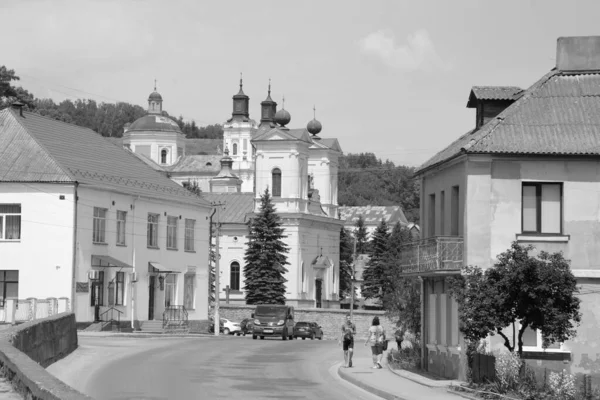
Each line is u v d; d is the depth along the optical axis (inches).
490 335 1307.8
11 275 2810.0
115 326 2977.4
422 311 1713.8
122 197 3083.2
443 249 1450.5
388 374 1599.4
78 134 3331.7
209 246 3786.9
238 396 1210.6
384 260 5654.5
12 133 2930.6
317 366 1815.9
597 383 1285.7
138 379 1378.0
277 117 6481.3
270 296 4746.6
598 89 1501.0
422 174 1726.1
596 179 1413.6
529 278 1228.5
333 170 6309.1
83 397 679.7
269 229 4790.8
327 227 5787.4
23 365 886.4
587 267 1409.9
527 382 1242.0
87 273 2849.4
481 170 1413.6
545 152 1398.9
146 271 3248.0
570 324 1246.9
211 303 4601.4
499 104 1592.0
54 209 2787.9
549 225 1423.5
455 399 1224.2
